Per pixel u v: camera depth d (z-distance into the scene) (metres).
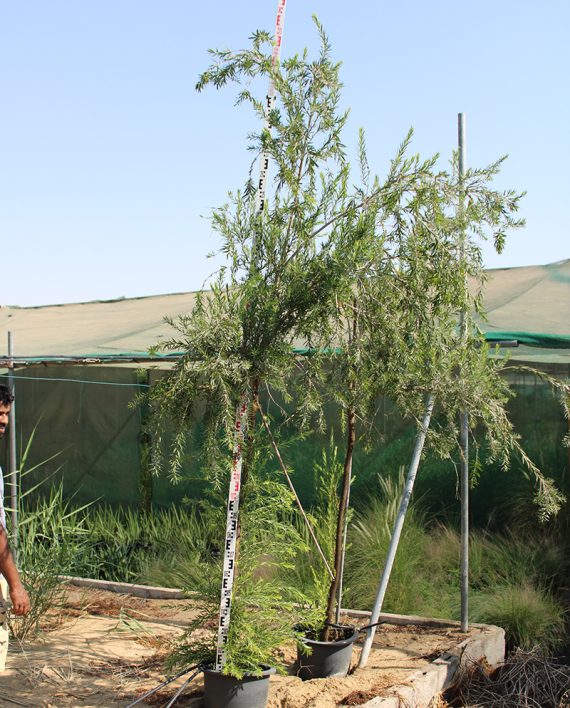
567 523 9.59
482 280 5.75
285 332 4.89
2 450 12.38
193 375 4.75
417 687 5.68
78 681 5.65
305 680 5.71
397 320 5.23
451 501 10.25
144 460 11.27
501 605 7.79
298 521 9.08
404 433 10.43
